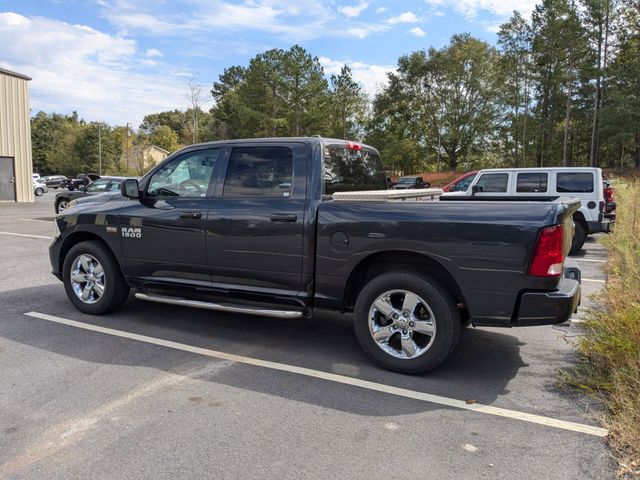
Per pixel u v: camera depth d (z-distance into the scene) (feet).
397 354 13.52
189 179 16.48
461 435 10.22
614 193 46.16
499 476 8.77
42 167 293.84
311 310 14.76
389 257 13.66
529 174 37.27
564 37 167.32
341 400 11.84
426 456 9.41
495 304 12.23
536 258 11.75
